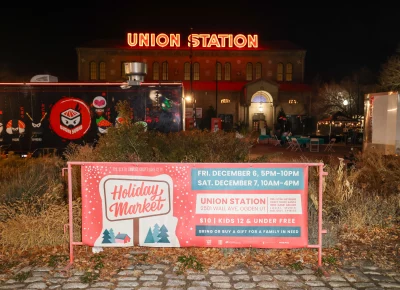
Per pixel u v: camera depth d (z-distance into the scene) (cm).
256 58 5269
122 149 765
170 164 524
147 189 527
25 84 1402
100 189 526
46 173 860
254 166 520
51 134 1400
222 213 527
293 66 5278
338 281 494
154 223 529
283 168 520
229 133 905
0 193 758
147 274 511
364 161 1034
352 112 4822
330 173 846
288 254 580
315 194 725
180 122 1404
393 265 545
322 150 2675
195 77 5266
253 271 521
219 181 525
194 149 819
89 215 529
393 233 683
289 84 5141
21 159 1177
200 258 562
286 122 4588
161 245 530
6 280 493
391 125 1285
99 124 1399
